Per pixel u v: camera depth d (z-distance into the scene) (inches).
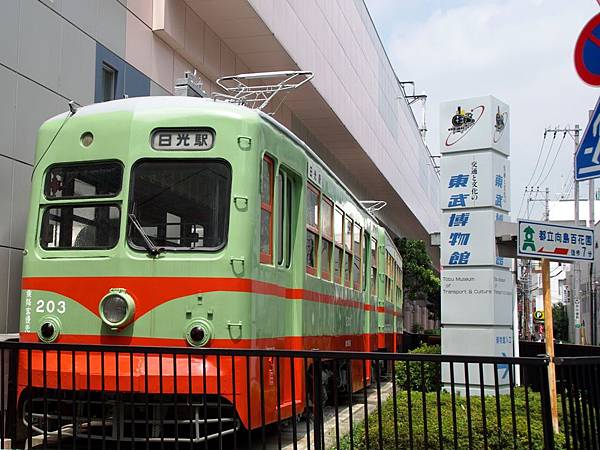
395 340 838.5
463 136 483.5
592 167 212.8
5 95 421.7
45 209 295.4
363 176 1402.6
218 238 274.2
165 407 277.1
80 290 278.4
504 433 260.7
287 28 762.8
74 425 229.9
